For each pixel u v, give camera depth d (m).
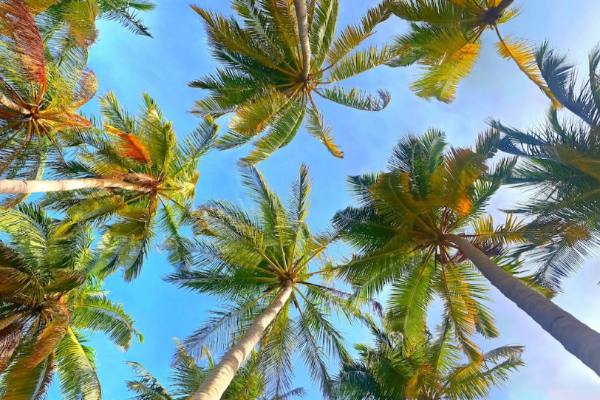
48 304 12.25
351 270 10.47
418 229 10.86
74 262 14.01
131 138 12.09
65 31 12.73
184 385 11.58
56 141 13.19
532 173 9.63
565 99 8.64
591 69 8.14
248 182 12.91
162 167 13.87
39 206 13.40
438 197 9.89
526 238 9.55
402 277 11.23
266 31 12.62
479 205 10.76
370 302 11.66
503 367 9.88
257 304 12.27
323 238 11.02
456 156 9.32
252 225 11.77
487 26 11.53
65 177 13.34
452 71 13.20
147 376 12.04
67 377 13.02
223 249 11.33
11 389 10.60
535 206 9.12
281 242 12.17
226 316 11.72
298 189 12.38
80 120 11.86
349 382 10.80
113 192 14.00
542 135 8.82
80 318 14.09
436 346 10.83
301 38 11.31
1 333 11.14
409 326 11.10
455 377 10.03
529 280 10.30
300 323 12.34
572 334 5.56
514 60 11.81
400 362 10.62
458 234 10.63
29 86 11.36
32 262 12.34
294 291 12.73
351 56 12.92
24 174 11.92
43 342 10.68
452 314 10.23
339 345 12.20
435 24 11.44
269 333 11.62
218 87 13.73
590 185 8.52
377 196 10.15
